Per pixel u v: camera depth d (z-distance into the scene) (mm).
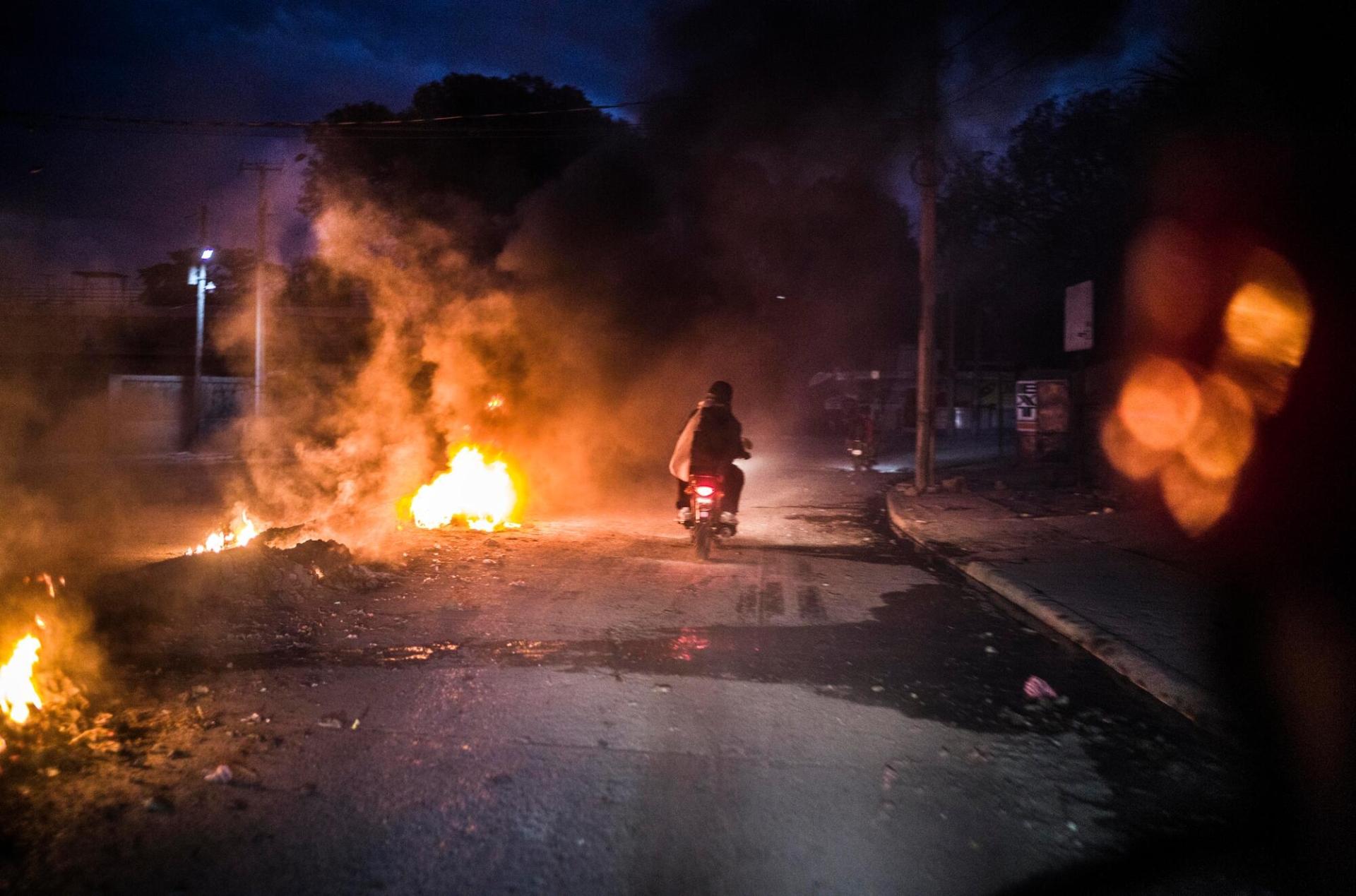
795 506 16672
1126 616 7621
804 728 5227
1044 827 4105
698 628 7352
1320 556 9547
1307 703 5504
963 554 10836
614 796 4262
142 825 3861
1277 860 3852
